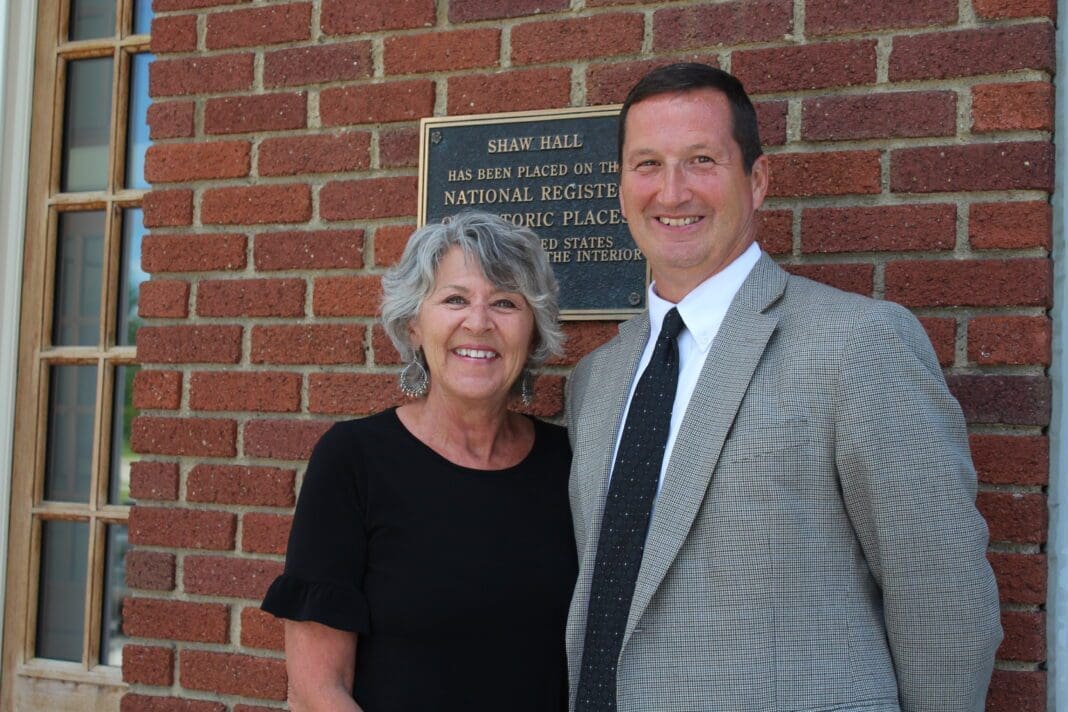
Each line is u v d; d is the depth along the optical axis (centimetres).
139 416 277
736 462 166
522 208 244
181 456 271
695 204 180
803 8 226
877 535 161
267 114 270
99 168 312
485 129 248
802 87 225
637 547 174
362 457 195
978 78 212
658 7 238
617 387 193
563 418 243
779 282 181
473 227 197
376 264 258
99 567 297
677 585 167
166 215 278
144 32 310
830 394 163
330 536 189
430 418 203
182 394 273
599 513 182
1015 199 208
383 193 257
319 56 266
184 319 275
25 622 299
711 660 163
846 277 219
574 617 180
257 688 257
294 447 260
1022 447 204
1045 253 206
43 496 306
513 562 191
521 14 249
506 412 210
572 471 196
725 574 164
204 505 268
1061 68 212
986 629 158
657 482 176
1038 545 203
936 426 160
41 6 312
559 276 240
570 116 242
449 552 189
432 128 252
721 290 183
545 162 243
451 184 250
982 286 209
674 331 185
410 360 207
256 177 271
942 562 157
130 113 310
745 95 187
